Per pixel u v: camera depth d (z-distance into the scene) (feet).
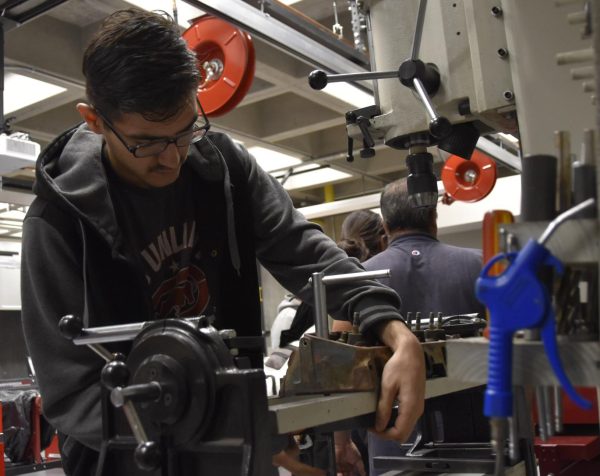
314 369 3.05
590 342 1.70
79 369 2.80
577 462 5.82
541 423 1.93
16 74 12.22
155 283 3.64
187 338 2.26
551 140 2.69
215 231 3.83
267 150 18.28
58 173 3.38
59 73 12.37
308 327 3.92
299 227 3.91
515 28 2.82
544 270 1.68
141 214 3.59
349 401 2.72
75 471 2.99
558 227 1.67
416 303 6.03
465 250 6.23
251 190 3.97
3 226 21.66
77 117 16.11
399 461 3.83
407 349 2.99
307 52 8.91
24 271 3.08
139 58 2.89
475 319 4.16
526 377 1.76
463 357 1.90
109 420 2.46
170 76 2.93
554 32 2.71
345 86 11.95
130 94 2.89
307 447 3.45
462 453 3.81
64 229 3.14
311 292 3.69
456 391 3.67
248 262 3.88
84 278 3.07
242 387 2.15
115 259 3.19
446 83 3.97
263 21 8.22
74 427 2.71
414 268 6.10
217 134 3.98
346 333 3.27
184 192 3.79
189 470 2.29
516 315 1.65
